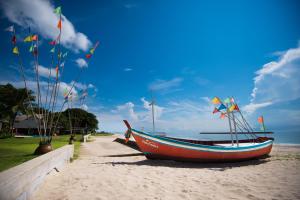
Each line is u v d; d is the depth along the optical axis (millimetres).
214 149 10578
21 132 52938
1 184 2898
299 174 7969
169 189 5539
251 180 6848
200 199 4770
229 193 5297
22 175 3789
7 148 14977
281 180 6867
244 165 10562
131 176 7031
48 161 6074
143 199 4633
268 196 5066
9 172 3752
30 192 4285
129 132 10719
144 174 7484
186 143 10352
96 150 17938
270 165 10430
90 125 78500
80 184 5699
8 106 45219
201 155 10414
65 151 9367
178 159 10578
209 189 5660
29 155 10195
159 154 10602
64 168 8234
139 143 10758
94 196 4691
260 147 12430
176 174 7684
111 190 5234
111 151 17266
